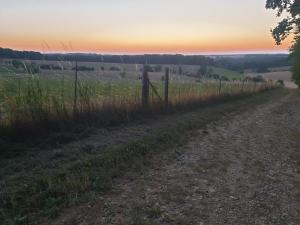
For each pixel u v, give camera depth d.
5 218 4.82
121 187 6.36
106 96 12.46
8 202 5.25
